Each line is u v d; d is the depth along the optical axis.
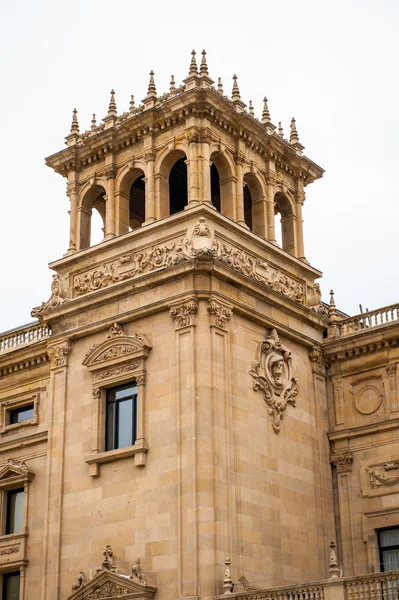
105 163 55.44
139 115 53.62
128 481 47.47
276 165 57.22
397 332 52.94
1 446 56.62
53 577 48.41
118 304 51.16
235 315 49.66
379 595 39.34
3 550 53.75
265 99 57.62
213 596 43.00
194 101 51.94
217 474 45.28
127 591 44.66
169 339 48.38
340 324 56.53
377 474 51.66
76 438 50.44
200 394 46.28
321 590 40.69
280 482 49.19
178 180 59.31
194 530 43.97
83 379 51.44
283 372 51.84
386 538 50.84
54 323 53.97
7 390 58.38
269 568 46.56
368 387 53.72
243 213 53.53
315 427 53.06
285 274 54.75
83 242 55.44
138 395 48.47
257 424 48.91
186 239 49.72
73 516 49.00
